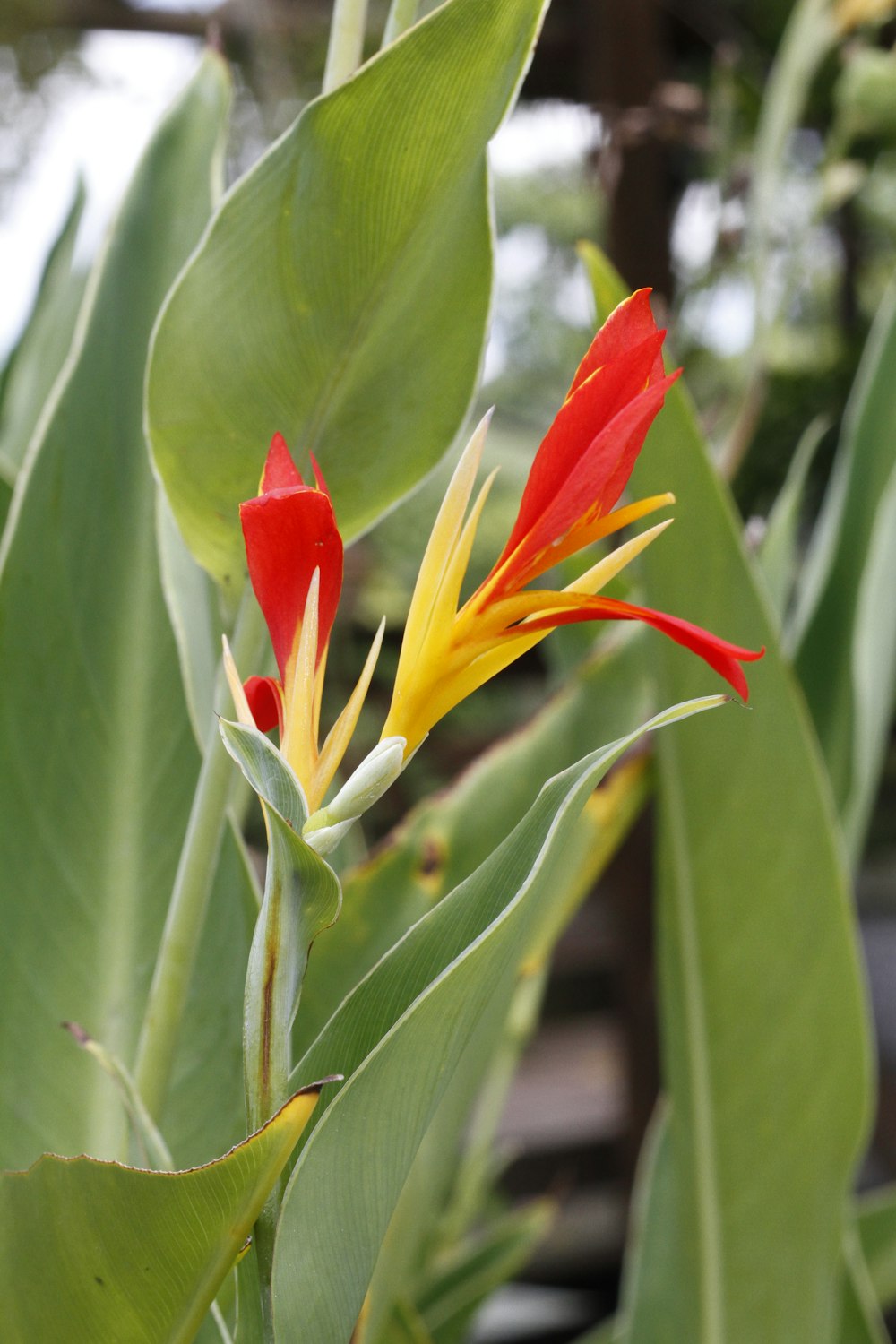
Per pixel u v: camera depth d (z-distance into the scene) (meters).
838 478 0.76
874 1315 0.70
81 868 0.54
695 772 0.59
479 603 0.42
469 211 0.45
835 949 0.58
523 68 0.43
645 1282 0.70
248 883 0.54
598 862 0.70
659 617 0.41
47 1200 0.40
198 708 0.53
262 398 0.46
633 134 1.01
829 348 2.21
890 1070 1.98
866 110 0.89
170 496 0.47
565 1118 2.06
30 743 0.54
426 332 0.46
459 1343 0.84
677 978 0.61
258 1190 0.40
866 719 0.71
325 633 0.41
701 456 0.56
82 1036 0.44
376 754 0.41
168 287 0.56
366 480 0.48
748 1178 0.61
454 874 0.60
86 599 0.55
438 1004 0.40
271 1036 0.41
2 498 0.59
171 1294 0.41
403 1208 0.58
